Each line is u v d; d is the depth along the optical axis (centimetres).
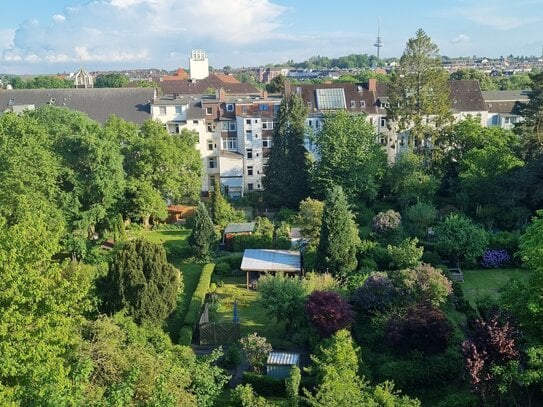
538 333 2641
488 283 4612
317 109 8444
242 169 8131
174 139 6544
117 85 17238
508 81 16600
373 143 6825
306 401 2580
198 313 4028
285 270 4653
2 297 2303
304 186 6831
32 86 16462
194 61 18438
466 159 6381
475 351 2497
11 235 2578
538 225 2961
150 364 2145
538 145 6519
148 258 3519
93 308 3014
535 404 2705
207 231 5325
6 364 2114
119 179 5406
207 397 2327
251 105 8125
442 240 4875
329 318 3409
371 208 6725
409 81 7219
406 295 3584
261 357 3284
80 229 5112
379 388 2481
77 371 1970
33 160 4675
